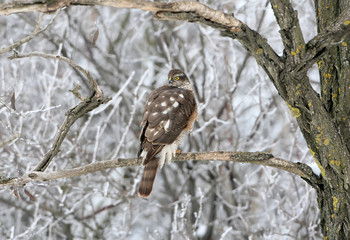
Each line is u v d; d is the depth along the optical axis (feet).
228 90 43.37
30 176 20.45
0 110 32.01
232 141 45.21
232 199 44.65
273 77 19.80
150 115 25.53
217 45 47.14
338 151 19.20
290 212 40.52
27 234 38.06
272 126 46.62
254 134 46.24
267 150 43.52
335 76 20.13
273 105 45.57
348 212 19.27
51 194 39.70
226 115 45.88
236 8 46.16
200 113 43.55
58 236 48.06
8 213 47.98
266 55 19.53
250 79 46.88
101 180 42.65
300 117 19.67
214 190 45.80
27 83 46.44
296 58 18.79
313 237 37.37
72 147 38.73
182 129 25.64
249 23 46.88
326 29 18.66
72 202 45.50
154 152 24.07
